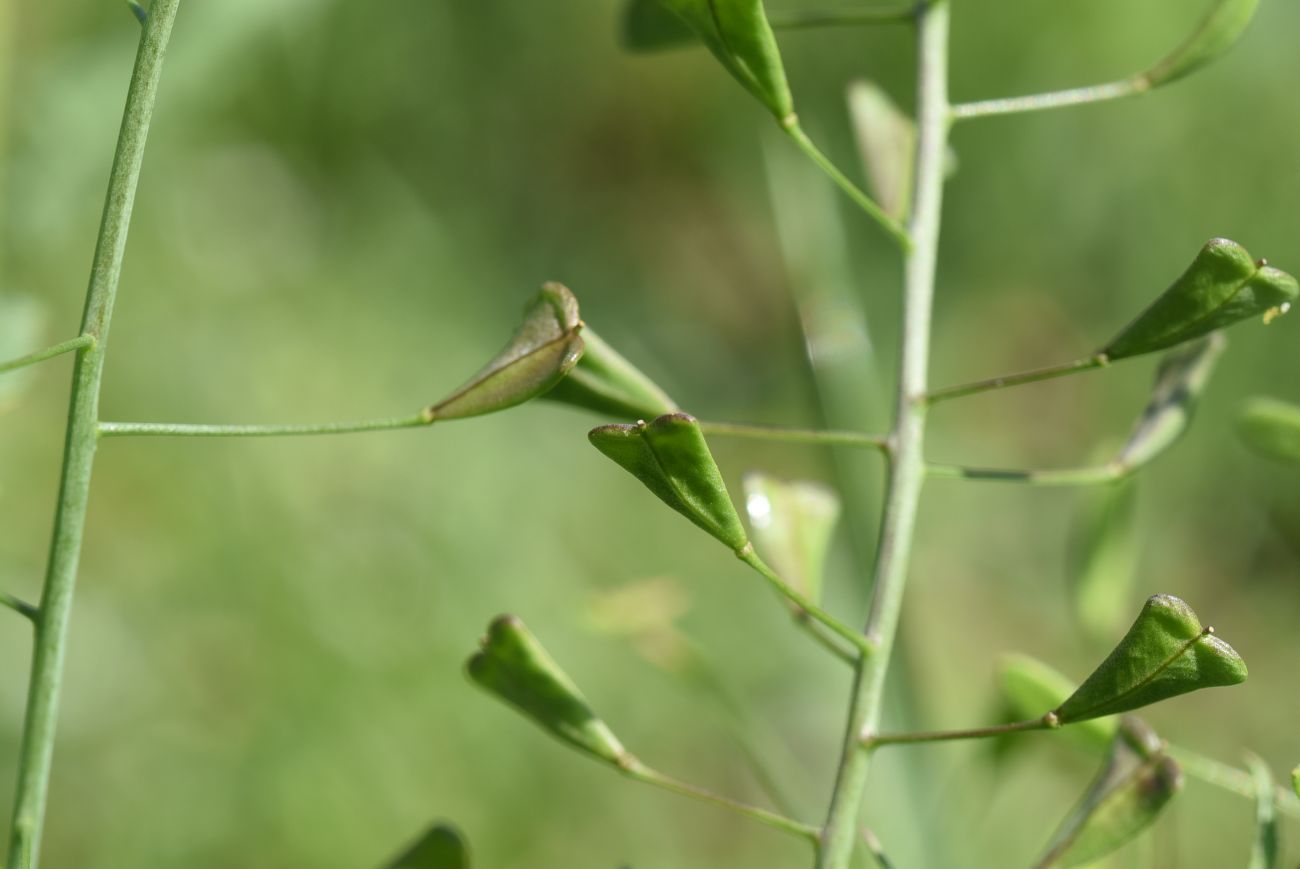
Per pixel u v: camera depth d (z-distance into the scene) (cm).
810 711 33
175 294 47
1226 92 45
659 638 21
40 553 39
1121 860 20
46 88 25
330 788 36
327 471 45
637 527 47
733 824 38
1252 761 19
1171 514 43
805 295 22
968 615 45
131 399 43
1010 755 20
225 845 34
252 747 36
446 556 43
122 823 34
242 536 41
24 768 18
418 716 38
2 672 34
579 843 37
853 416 22
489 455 47
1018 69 48
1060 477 19
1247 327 43
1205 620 43
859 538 22
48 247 36
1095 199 48
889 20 19
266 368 47
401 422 18
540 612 43
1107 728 20
